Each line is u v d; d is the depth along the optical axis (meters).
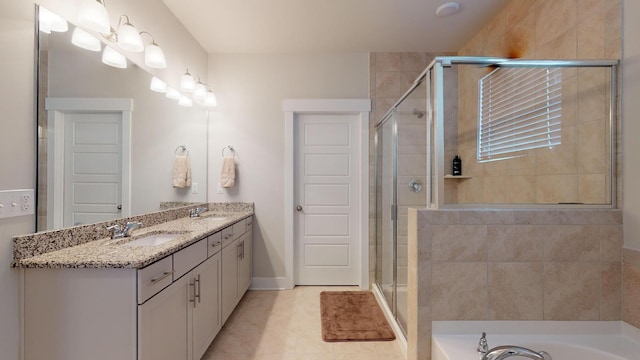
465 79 1.78
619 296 1.59
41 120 1.34
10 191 1.21
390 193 2.61
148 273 1.28
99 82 1.69
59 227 1.43
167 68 2.45
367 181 3.25
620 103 1.57
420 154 1.92
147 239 1.89
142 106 2.11
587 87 1.68
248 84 3.26
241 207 3.24
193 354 1.73
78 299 1.23
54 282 1.23
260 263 3.26
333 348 2.12
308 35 2.88
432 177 1.75
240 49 3.17
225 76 3.25
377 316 2.58
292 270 3.26
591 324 1.60
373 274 3.26
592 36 1.69
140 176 2.08
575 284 1.60
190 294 1.69
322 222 3.36
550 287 1.61
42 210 1.34
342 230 3.35
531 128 1.87
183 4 2.39
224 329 2.37
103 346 1.22
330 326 2.39
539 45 2.07
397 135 2.42
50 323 1.23
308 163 3.35
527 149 1.85
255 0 2.32
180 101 2.67
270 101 3.26
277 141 3.26
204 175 3.16
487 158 1.81
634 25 1.49
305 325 2.44
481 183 1.76
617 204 1.61
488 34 2.68
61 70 1.44
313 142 3.34
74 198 1.51
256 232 3.26
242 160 3.26
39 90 1.33
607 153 1.62
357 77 3.26
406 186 2.15
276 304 2.85
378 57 3.26
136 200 2.03
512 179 1.82
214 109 3.25
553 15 1.95
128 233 1.78
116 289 1.22
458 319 1.62
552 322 1.61
